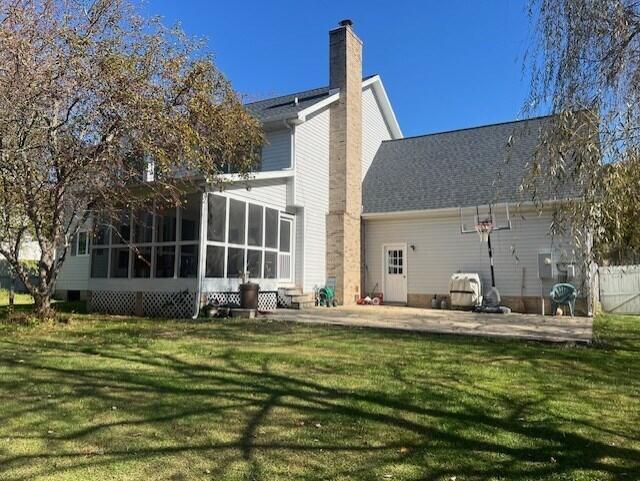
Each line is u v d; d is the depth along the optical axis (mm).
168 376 6121
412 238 16812
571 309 13258
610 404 5188
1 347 7961
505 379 6148
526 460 3754
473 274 15000
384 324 10750
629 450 3973
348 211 16734
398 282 17031
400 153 19859
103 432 4184
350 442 4066
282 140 15445
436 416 4734
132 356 7301
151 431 4230
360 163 17688
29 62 8680
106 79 9305
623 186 5438
